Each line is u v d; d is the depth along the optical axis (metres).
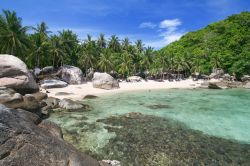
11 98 18.41
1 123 7.47
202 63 102.38
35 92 29.44
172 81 77.88
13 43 46.72
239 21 126.00
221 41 113.19
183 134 17.42
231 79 81.06
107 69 73.38
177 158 12.96
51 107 26.12
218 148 14.59
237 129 18.97
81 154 9.20
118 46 103.88
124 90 51.91
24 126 8.22
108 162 11.94
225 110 27.34
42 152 7.57
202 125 20.16
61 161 7.70
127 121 21.12
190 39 136.25
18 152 7.05
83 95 41.19
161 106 29.89
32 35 64.06
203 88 58.94
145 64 86.12
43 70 59.44
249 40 103.25
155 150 14.09
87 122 20.61
